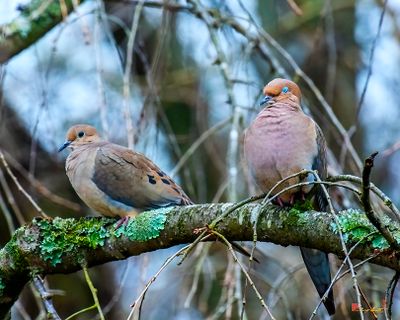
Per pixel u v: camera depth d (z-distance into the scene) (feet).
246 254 25.29
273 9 48.62
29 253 26.18
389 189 46.83
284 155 27.35
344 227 23.02
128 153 30.83
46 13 38.68
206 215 24.76
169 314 44.47
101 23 37.96
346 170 44.93
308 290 40.63
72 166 31.09
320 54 49.70
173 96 46.11
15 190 44.88
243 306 21.08
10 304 27.50
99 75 33.30
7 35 38.01
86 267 26.18
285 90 29.89
